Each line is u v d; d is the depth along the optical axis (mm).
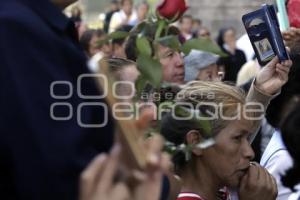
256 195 3635
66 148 1888
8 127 1877
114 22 10125
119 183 1824
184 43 3164
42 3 2082
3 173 1896
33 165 1864
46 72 1941
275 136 4277
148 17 3283
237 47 12680
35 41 1957
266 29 4133
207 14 25672
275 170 4105
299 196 3545
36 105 1903
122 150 1866
